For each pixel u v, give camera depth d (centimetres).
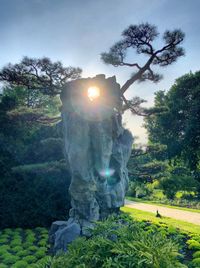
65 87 2089
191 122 4384
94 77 2166
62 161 2959
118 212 2222
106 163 2025
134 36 2677
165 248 671
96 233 808
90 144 1988
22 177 2752
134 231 764
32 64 2844
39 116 2944
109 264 627
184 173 4284
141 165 3478
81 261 691
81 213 1980
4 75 2858
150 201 4506
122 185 2195
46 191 2719
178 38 2702
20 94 4978
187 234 2033
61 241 1806
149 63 2711
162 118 4762
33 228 2564
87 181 1933
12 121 2905
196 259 1512
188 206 3944
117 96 2230
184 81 4856
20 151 3309
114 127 2158
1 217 2539
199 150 4419
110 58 2780
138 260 623
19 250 1928
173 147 4638
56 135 3612
